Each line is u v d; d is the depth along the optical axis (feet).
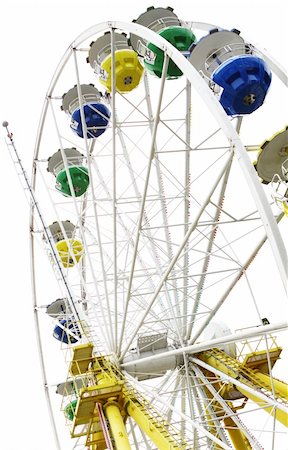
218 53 54.34
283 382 71.97
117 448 64.08
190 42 61.77
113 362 79.05
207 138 52.70
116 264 71.41
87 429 76.64
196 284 73.05
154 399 75.82
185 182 71.92
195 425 61.46
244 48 54.34
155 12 64.59
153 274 77.66
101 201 80.79
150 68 63.98
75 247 101.14
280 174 49.24
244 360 75.20
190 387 73.67
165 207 79.71
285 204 42.73
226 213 50.67
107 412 69.62
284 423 64.85
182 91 65.00
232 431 78.07
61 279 89.71
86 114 85.40
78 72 74.74
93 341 82.74
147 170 56.70
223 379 73.61
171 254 78.84
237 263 61.82
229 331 80.89
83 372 79.51
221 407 77.46
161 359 79.25
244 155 43.14
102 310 80.89
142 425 64.59
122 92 78.69
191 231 52.39
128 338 81.10
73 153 100.68
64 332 98.07
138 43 63.98
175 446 57.26
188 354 79.87
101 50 76.28
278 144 47.09
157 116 53.52
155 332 82.74
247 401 77.05
